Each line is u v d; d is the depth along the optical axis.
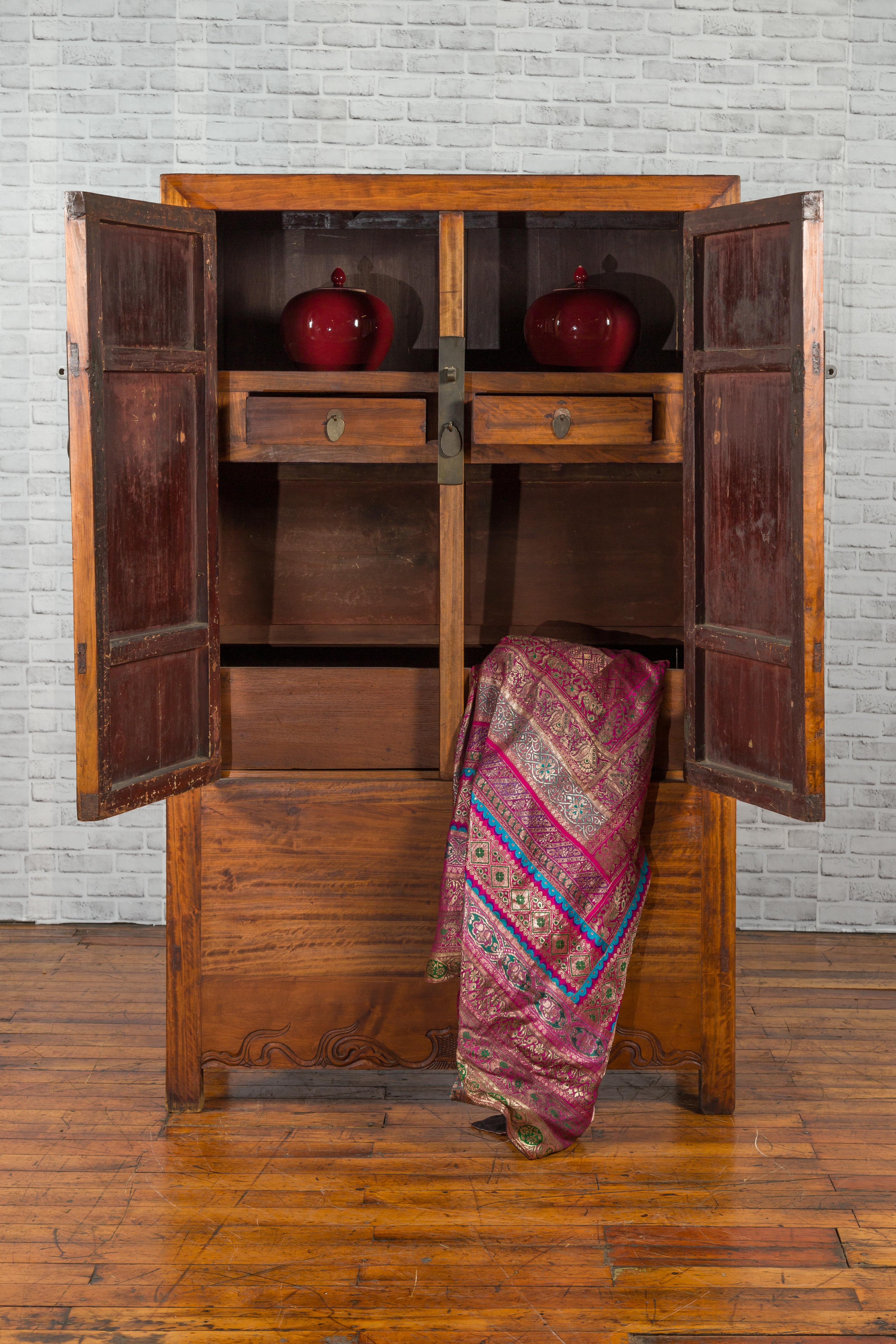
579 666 2.51
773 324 2.22
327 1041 2.57
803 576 2.14
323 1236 2.11
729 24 3.47
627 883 2.44
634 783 2.45
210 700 2.48
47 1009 3.04
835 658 3.62
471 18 3.46
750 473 2.31
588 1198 2.23
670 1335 1.87
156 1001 3.09
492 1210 2.19
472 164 3.50
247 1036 2.56
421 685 2.56
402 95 3.48
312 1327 1.89
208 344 2.42
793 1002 3.13
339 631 2.88
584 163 3.50
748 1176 2.31
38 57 3.46
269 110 3.48
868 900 3.67
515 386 2.50
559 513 2.90
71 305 2.10
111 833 3.65
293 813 2.53
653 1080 2.74
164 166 3.49
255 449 2.50
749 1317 1.92
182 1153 2.38
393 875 2.54
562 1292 1.97
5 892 3.67
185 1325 1.89
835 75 3.48
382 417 2.49
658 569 2.91
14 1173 2.30
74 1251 2.07
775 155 3.50
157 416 2.32
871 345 3.54
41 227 3.50
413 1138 2.46
